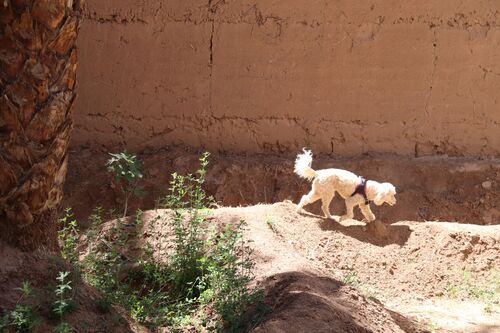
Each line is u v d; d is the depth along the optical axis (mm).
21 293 4652
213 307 5496
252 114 9758
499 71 9383
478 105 9438
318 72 9617
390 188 7477
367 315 5371
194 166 9461
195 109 9836
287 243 6961
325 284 5691
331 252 7215
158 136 9906
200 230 6629
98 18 9875
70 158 9789
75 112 9953
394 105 9547
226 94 9781
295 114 9688
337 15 9539
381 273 7113
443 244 7438
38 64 4645
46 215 4992
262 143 9781
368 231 7602
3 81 4613
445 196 9023
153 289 6062
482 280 7109
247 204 9172
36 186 4812
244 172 9367
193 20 9766
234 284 5445
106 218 8969
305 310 4875
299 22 9609
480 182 9125
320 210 8789
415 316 6203
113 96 9938
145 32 9836
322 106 9648
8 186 4746
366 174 9266
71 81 4875
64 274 4594
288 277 5609
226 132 9820
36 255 4930
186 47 9789
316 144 9672
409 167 9273
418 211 8859
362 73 9555
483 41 9367
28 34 4574
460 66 9422
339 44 9562
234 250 6258
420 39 9445
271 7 9641
